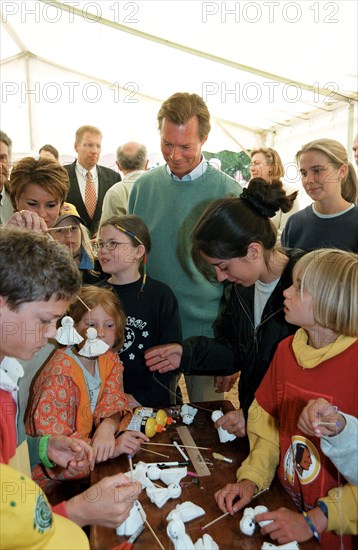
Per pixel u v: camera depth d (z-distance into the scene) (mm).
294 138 3271
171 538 829
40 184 1439
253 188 1171
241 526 869
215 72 3033
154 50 2922
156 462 1115
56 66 3365
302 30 2332
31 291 736
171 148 1597
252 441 1111
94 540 856
